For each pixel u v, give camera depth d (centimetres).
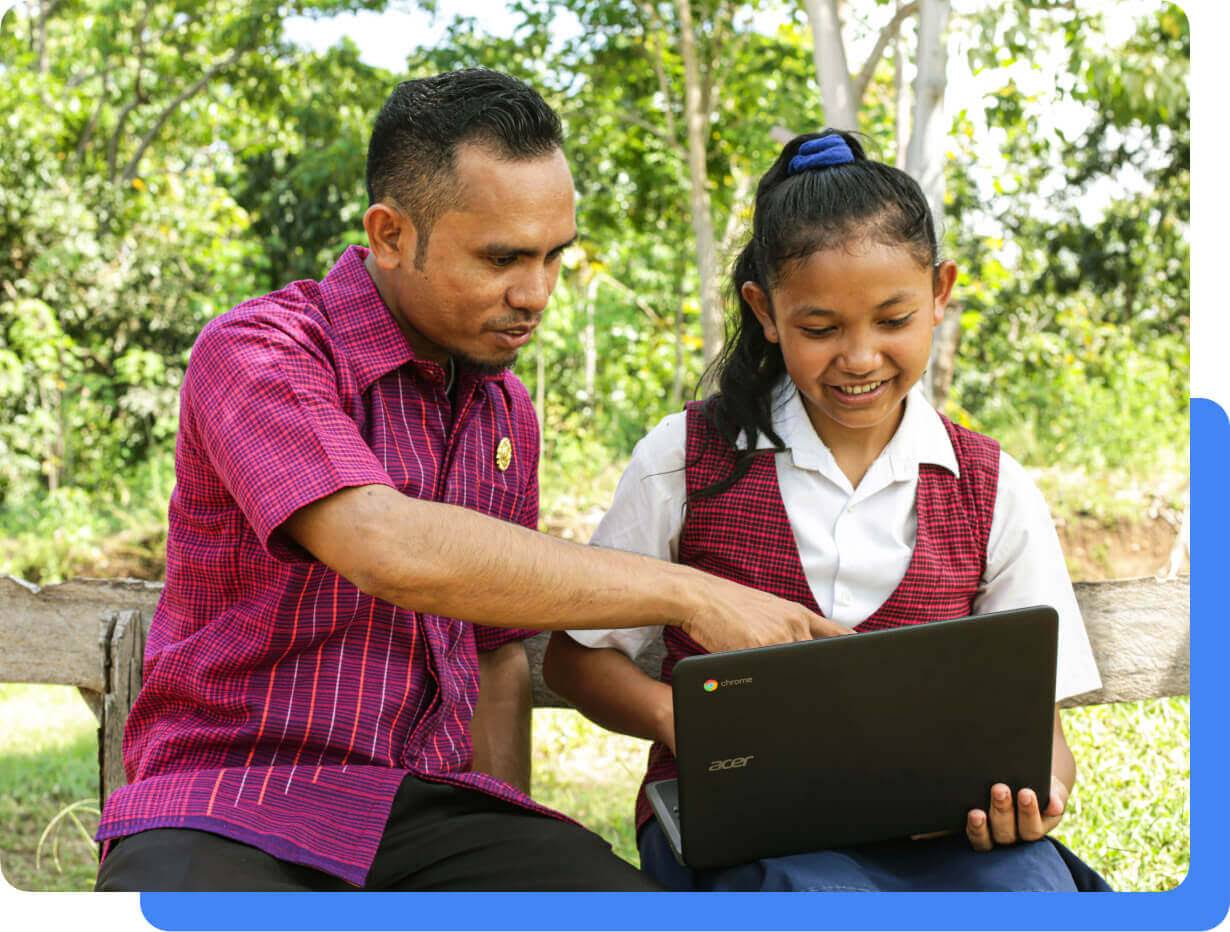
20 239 805
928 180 451
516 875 162
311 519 153
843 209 169
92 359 832
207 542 170
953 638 156
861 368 171
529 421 197
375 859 162
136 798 158
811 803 157
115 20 928
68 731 430
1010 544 186
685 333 791
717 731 151
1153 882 257
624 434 739
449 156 162
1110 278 893
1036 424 748
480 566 152
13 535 697
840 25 487
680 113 772
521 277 167
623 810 325
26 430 751
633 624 162
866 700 155
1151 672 218
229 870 149
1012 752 163
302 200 912
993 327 885
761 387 189
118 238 854
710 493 187
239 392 159
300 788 161
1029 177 874
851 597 184
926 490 185
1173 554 579
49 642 222
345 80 888
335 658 169
